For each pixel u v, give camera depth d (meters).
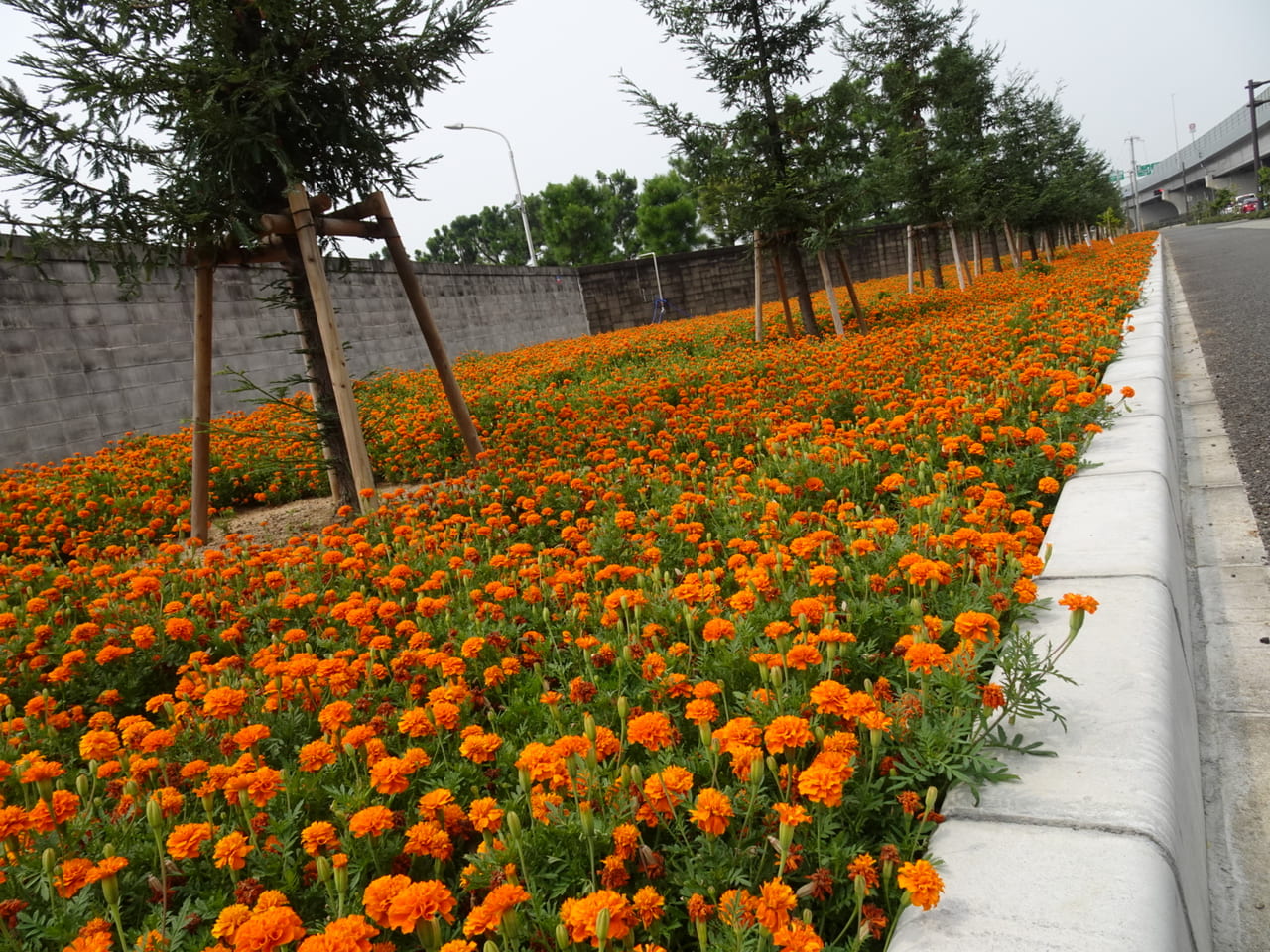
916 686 2.42
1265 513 3.96
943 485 3.97
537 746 1.95
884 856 1.61
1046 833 1.64
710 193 13.50
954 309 14.15
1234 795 2.20
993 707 1.93
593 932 1.42
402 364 19.83
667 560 4.21
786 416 6.91
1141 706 1.99
